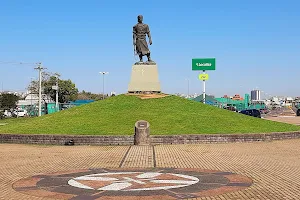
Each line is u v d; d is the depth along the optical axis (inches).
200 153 825.5
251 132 1118.4
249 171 605.6
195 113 1295.5
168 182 515.5
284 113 4121.6
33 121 1299.2
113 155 809.5
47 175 586.2
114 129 1108.5
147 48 1483.8
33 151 895.7
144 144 977.5
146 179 538.3
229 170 616.4
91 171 617.9
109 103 1390.3
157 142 994.7
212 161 714.2
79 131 1101.1
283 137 1123.3
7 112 3277.6
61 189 480.7
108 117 1235.2
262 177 552.7
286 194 441.7
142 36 1476.4
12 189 486.3
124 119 1207.6
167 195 439.5
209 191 460.1
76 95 4399.6
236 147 936.3
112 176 565.6
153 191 460.4
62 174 593.3
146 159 743.1
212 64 3011.8
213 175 569.3
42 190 477.4
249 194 443.5
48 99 4084.6
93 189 477.1
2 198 436.1
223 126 1171.3
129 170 621.9
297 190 463.2
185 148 913.5
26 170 639.1
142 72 1481.3
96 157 785.6
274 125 1268.5
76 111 1342.3
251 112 2519.7
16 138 1078.4
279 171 605.0
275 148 917.2
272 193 447.2
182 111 1307.8
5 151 898.7
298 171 604.4
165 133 1068.5
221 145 978.1
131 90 1483.8
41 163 714.8
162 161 717.3
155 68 1486.2
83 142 1011.3
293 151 861.8
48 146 1000.9
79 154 836.0
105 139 1000.2
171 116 1240.8
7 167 670.5
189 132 1084.5
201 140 1017.5
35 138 1053.2
